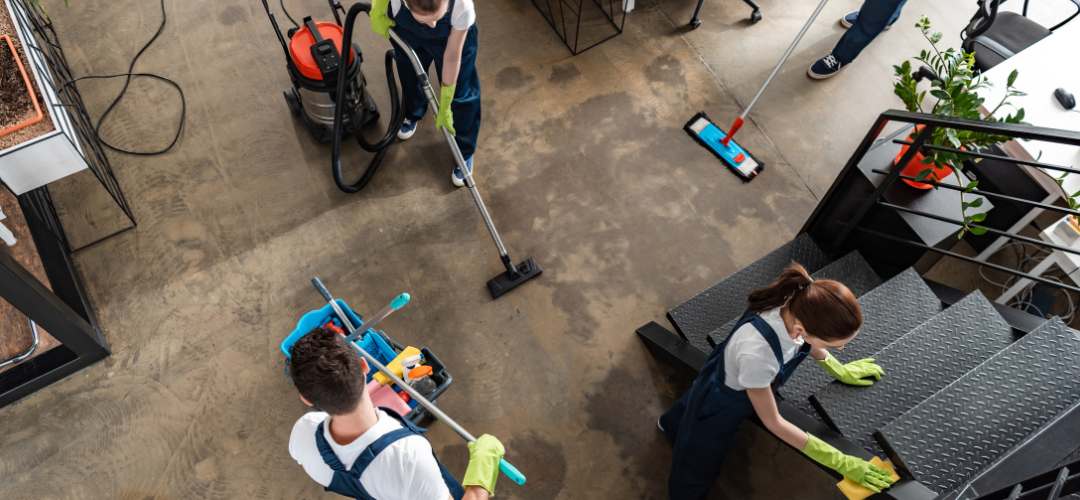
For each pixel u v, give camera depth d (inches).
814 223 117.0
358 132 116.1
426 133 136.3
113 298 114.7
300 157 132.0
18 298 89.4
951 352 88.0
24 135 93.0
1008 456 70.1
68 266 114.2
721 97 145.6
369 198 127.8
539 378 111.0
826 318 57.8
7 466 99.7
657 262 124.0
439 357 112.3
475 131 122.2
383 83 142.6
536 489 101.4
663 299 120.2
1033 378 77.7
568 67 147.6
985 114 109.0
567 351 113.8
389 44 148.0
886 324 96.9
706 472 86.2
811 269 115.1
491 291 118.1
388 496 57.3
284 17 148.9
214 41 144.6
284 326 113.9
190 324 113.1
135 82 138.4
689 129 139.3
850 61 144.3
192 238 121.6
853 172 104.5
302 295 117.0
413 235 124.2
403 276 119.9
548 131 138.6
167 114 135.3
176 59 141.9
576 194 130.9
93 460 100.7
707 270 123.7
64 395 105.5
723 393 70.7
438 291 118.6
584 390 110.2
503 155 135.0
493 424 106.6
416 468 56.1
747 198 132.4
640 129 140.0
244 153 131.6
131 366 108.7
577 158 135.4
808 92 147.3
